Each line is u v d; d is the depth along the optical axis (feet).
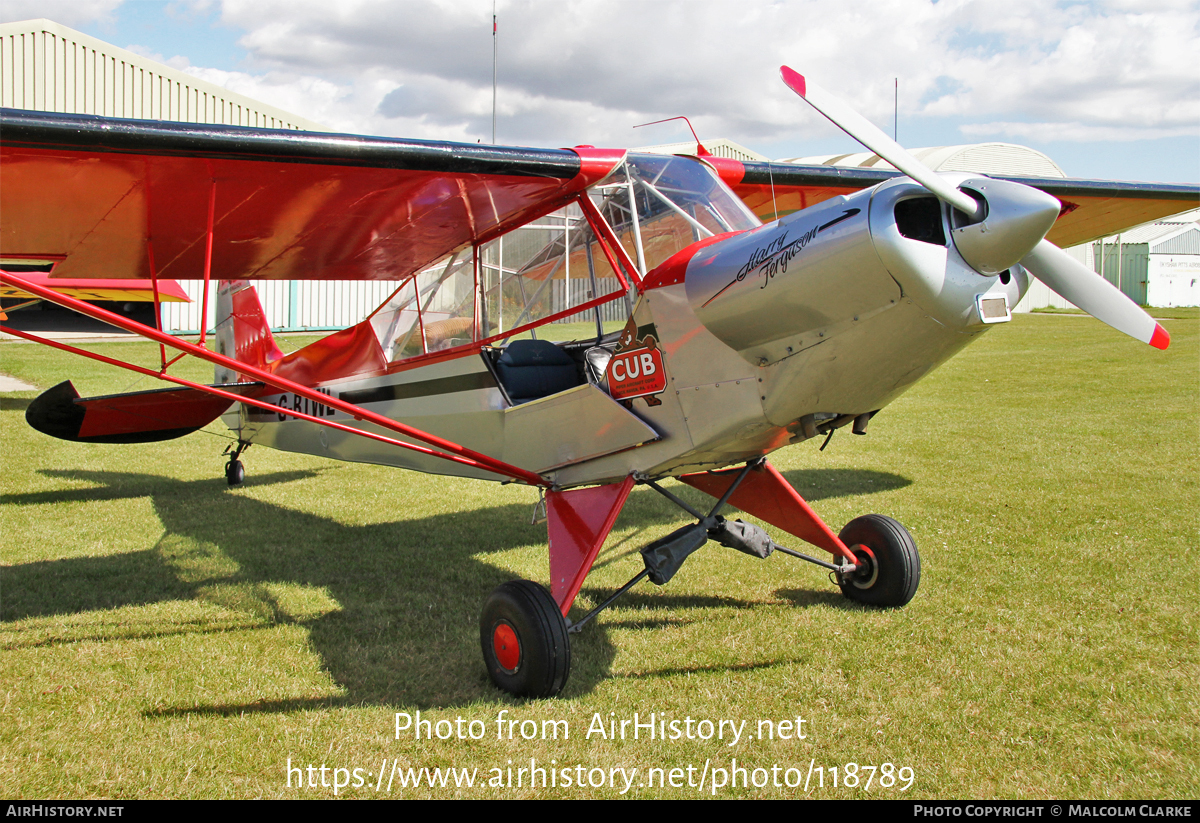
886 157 7.89
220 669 10.16
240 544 15.98
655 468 11.12
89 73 64.18
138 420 19.65
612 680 9.82
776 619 11.56
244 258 14.43
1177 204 18.90
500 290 13.33
